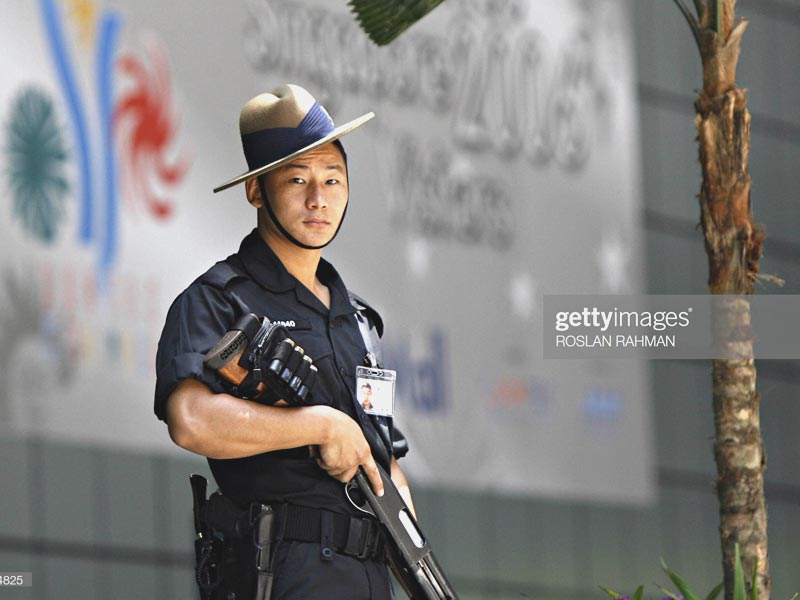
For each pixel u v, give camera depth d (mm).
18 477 25609
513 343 30609
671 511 35656
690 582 35750
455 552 31391
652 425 35156
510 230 30891
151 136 24812
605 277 32594
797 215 40062
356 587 9062
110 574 26516
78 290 23750
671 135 36469
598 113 32938
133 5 24984
